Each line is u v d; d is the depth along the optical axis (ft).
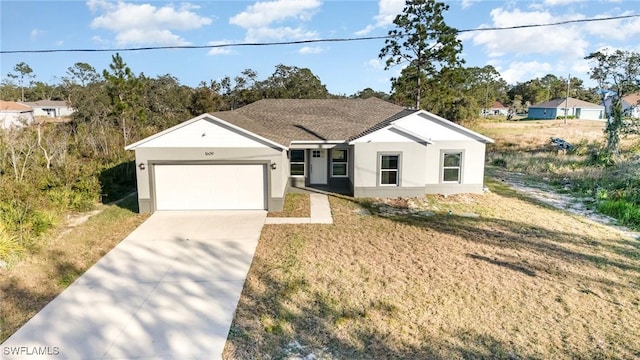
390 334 23.53
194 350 21.85
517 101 282.15
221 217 47.42
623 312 26.22
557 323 24.89
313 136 62.49
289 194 59.62
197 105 145.28
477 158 59.52
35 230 37.35
